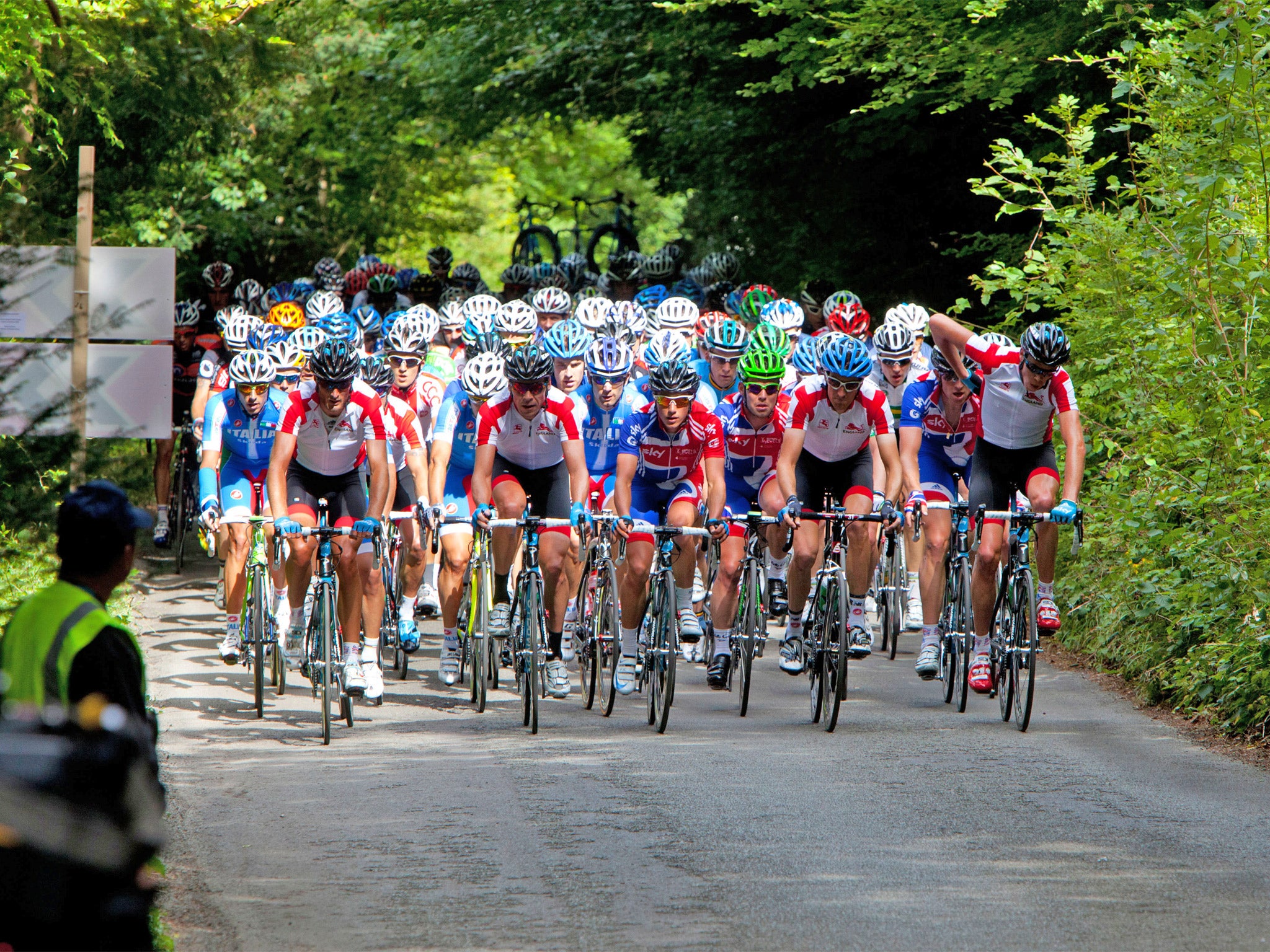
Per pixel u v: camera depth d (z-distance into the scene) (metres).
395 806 22.03
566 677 29.84
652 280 61.53
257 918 17.02
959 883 18.17
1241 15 29.19
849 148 57.03
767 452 31.97
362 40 78.56
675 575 28.75
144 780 10.29
